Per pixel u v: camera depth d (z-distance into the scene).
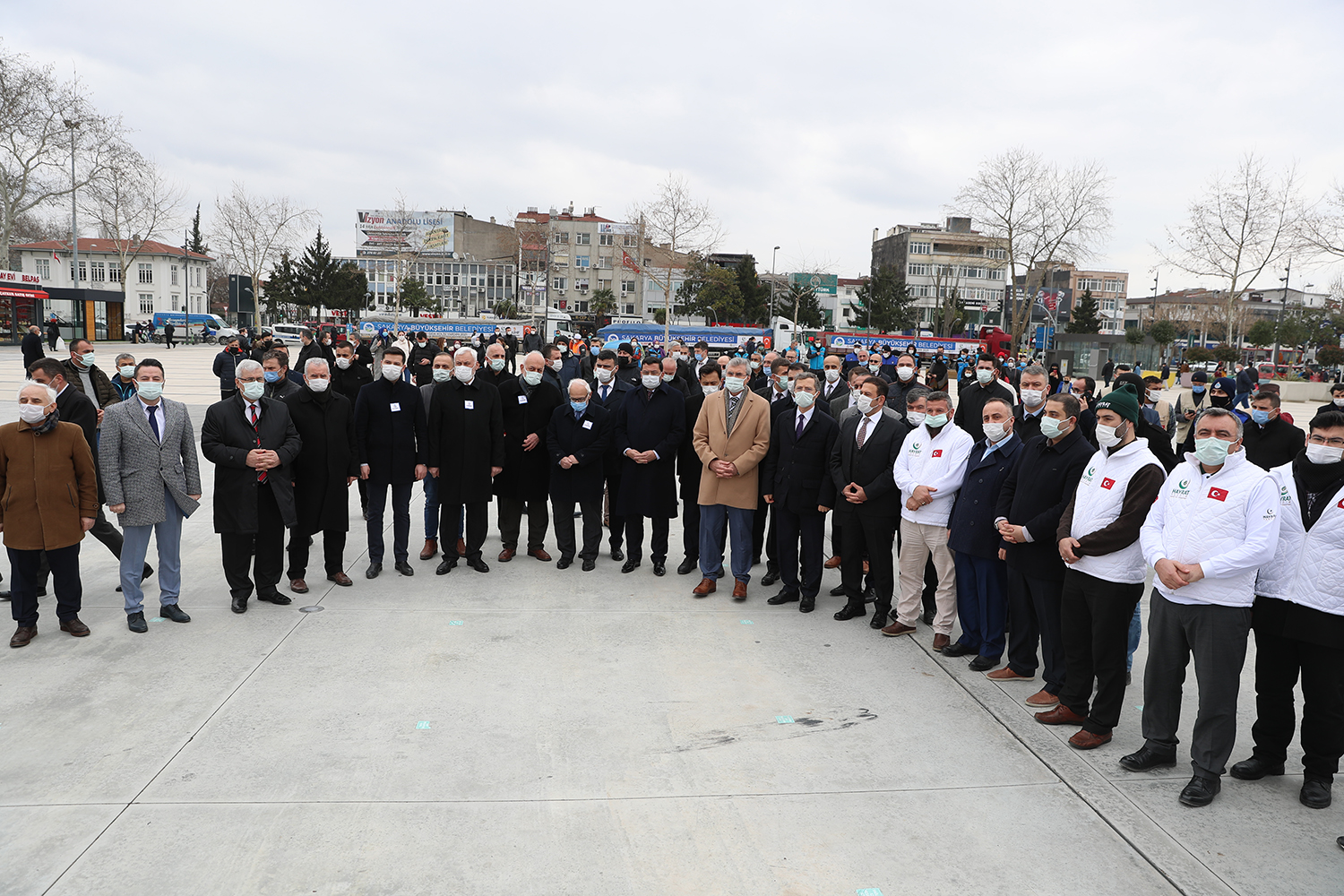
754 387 13.09
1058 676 4.67
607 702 4.56
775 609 6.36
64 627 5.42
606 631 5.71
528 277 89.44
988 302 98.06
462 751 3.96
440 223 95.81
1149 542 3.82
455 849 3.18
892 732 4.29
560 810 3.47
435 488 7.48
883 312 76.94
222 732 4.09
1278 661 3.82
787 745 4.12
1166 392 32.38
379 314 84.50
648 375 6.98
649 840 3.27
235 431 5.83
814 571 6.29
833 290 92.75
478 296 97.19
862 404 5.96
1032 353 38.78
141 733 4.07
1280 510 3.70
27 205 44.19
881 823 3.43
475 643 5.39
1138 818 3.51
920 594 5.78
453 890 2.94
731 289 72.50
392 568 7.25
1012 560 4.82
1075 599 4.28
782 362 7.78
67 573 5.33
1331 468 3.60
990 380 7.78
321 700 4.49
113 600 6.17
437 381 6.96
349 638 5.44
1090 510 4.21
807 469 6.23
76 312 44.22
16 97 41.97
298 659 5.05
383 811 3.43
